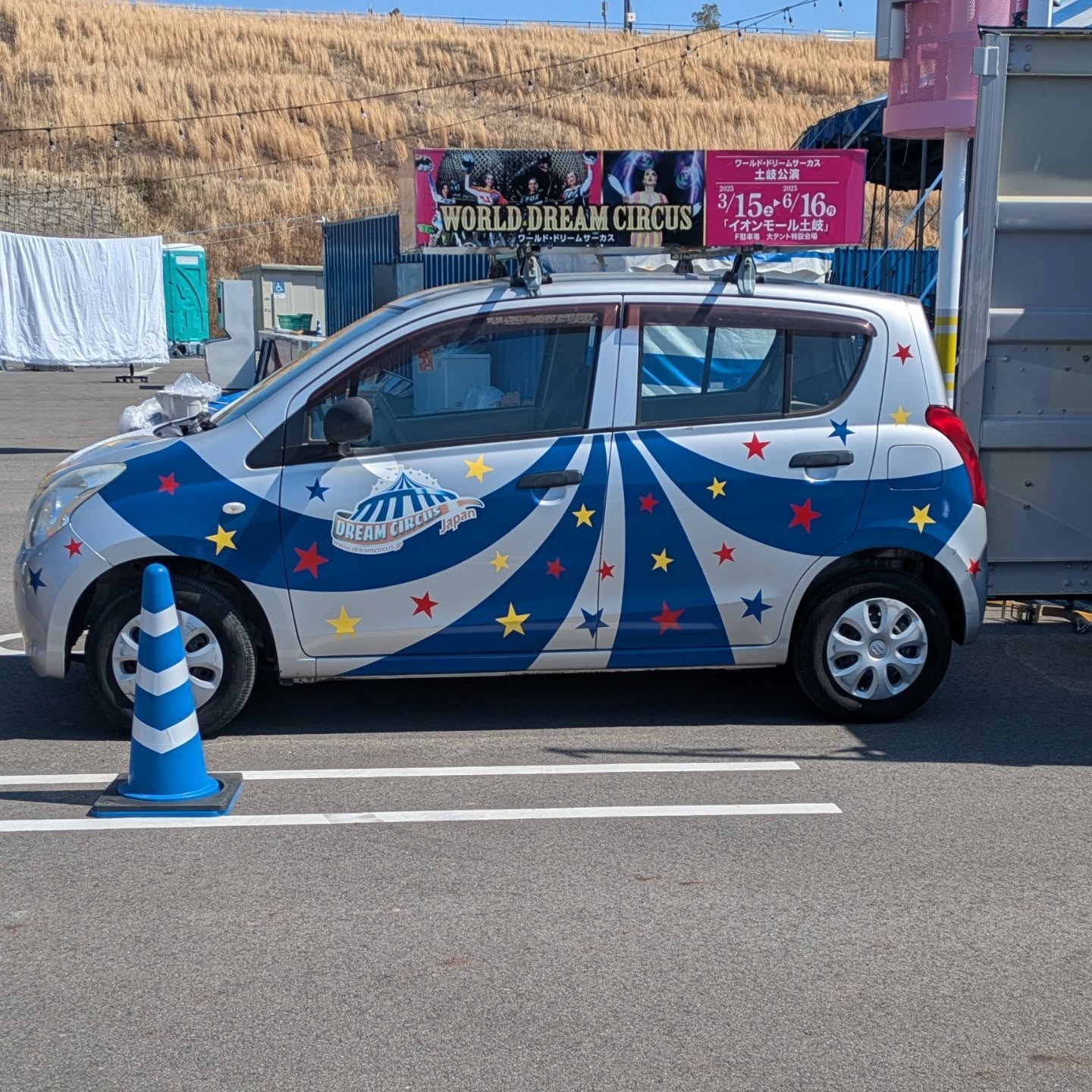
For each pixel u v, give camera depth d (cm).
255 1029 361
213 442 583
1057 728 632
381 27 6756
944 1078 342
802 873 465
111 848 482
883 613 621
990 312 713
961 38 901
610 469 590
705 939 415
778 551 604
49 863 468
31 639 585
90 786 545
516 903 439
